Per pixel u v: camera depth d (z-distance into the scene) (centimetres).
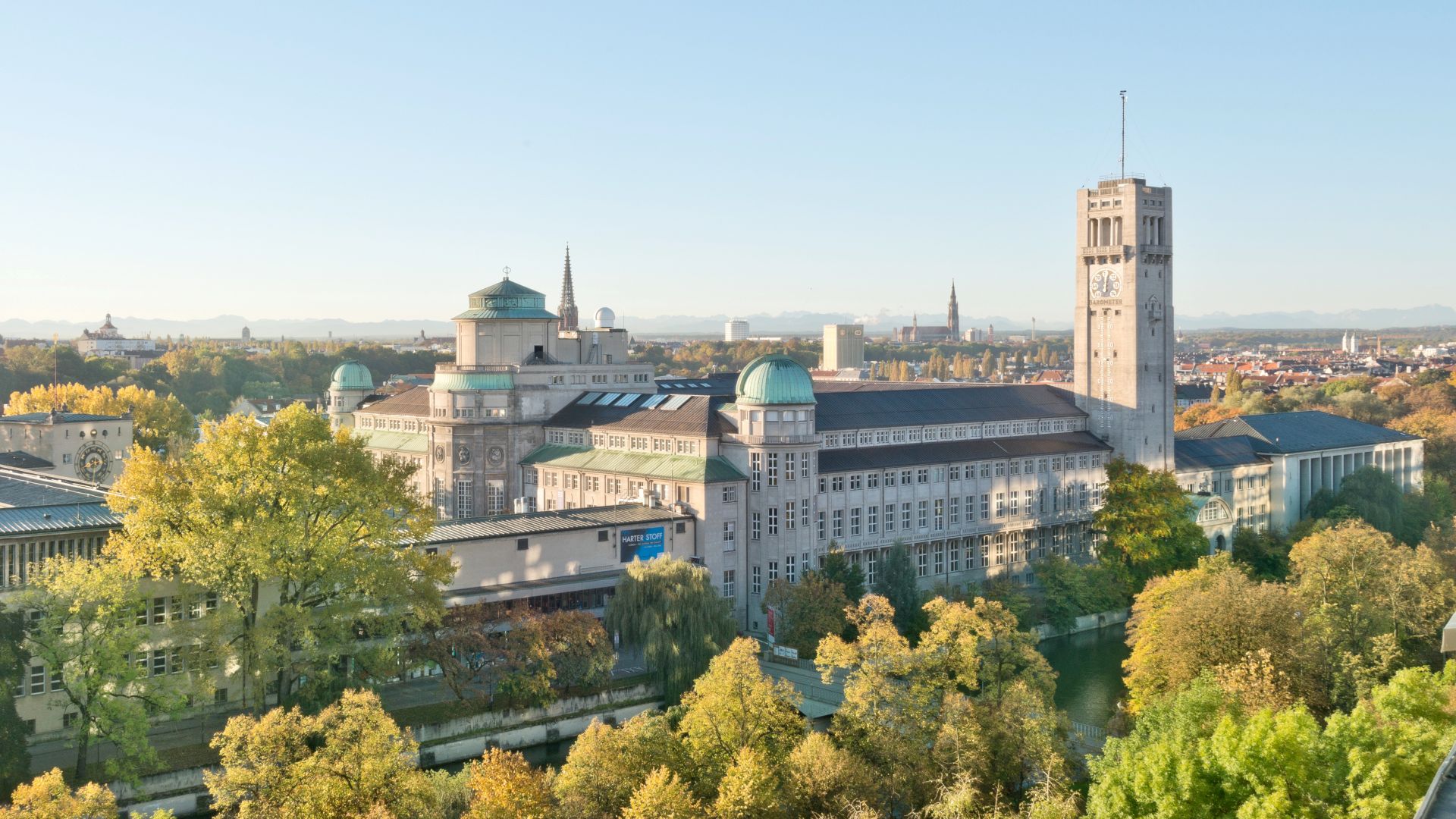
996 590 15388
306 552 11012
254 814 7662
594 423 17575
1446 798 3950
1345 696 9869
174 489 10562
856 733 8981
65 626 10469
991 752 8719
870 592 16062
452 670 11506
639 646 12450
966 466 17975
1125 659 14488
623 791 7969
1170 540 17688
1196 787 6650
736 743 8544
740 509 15438
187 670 10756
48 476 15312
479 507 18250
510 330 18912
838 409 17612
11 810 7188
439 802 8094
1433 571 11856
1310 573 11888
